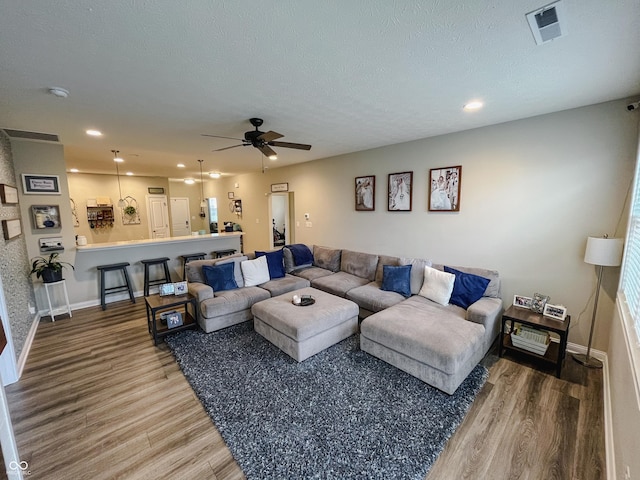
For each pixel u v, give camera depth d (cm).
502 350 285
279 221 867
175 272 525
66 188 413
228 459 172
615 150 259
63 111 268
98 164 599
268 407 214
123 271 455
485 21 144
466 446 181
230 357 283
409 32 153
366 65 190
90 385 244
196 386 239
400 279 369
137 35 153
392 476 160
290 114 288
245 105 262
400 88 228
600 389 234
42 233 396
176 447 181
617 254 244
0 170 311
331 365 268
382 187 457
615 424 169
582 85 224
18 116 277
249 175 796
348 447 179
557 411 210
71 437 189
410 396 225
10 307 277
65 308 409
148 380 251
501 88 229
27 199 383
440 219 388
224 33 152
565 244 293
